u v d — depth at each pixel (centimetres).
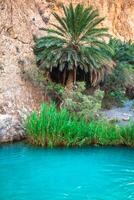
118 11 3000
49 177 888
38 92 1549
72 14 1611
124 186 834
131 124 1317
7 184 830
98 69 1709
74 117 1341
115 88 1945
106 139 1248
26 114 1364
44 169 954
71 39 1634
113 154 1135
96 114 1454
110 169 970
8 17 1608
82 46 1625
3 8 1591
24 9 1794
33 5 1912
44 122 1202
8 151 1129
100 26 2723
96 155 1116
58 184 835
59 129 1202
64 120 1217
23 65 1555
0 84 1381
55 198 744
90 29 1648
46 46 1591
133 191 800
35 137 1202
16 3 1725
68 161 1038
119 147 1230
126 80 2025
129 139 1247
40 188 806
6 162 1012
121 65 2027
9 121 1240
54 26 1836
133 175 923
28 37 1702
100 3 2772
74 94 1511
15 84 1450
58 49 1600
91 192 788
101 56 1653
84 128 1242
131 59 2217
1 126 1205
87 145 1235
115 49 2047
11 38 1584
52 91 1614
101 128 1268
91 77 1656
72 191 791
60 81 1709
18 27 1656
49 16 2023
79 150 1170
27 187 810
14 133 1239
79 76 1764
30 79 1548
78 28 1616
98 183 851
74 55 1591
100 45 1662
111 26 2880
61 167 975
